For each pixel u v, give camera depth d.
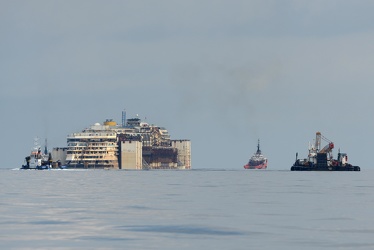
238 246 183.25
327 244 186.50
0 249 177.50
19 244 186.25
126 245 184.38
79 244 186.12
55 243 187.88
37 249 177.12
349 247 181.00
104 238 198.75
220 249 178.12
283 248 179.62
